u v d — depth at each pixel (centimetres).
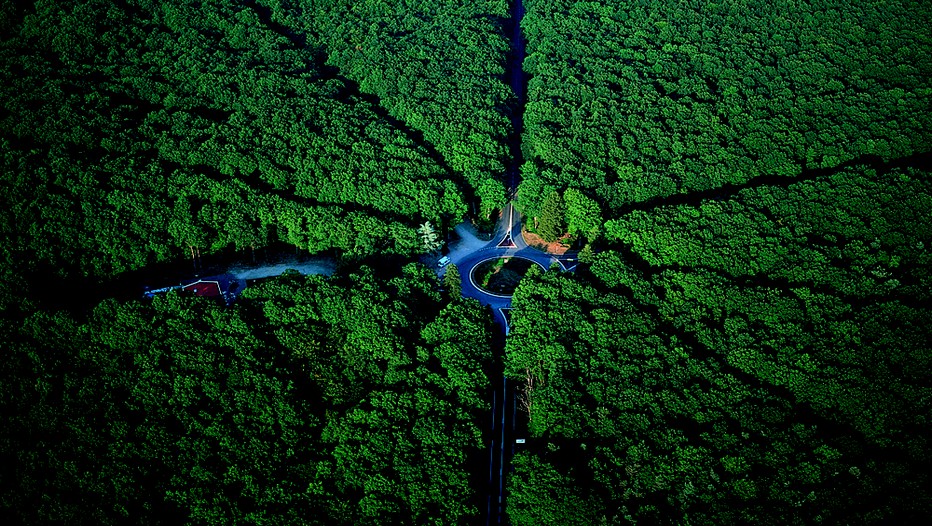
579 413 19200
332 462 18412
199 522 17075
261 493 17650
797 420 18950
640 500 17575
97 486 17500
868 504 17162
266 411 19038
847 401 19188
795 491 17250
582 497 17512
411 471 17962
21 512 17100
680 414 19162
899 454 18125
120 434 18450
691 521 16938
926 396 19100
